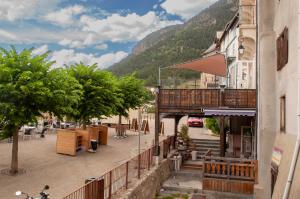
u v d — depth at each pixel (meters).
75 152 20.53
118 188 13.07
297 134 9.62
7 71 13.75
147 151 17.11
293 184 9.04
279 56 12.80
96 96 23.09
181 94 19.61
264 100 13.92
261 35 14.27
